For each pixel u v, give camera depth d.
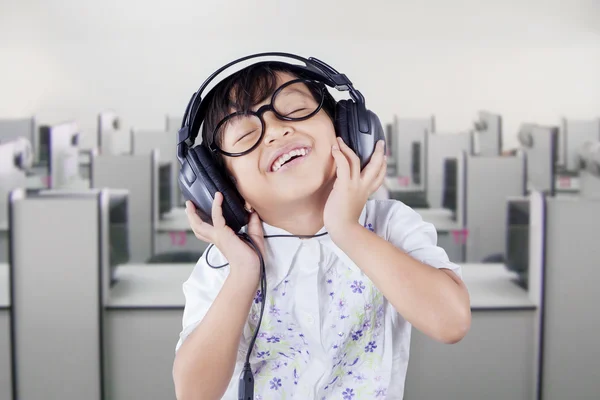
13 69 7.13
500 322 2.46
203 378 0.80
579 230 2.42
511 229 2.71
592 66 7.25
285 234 0.86
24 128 5.81
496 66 7.28
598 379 2.46
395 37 7.25
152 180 3.93
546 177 4.45
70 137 4.90
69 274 2.44
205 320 0.81
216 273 0.90
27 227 2.43
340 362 0.90
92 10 7.10
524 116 7.33
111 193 2.78
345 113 0.85
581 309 2.44
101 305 2.44
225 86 0.82
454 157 4.49
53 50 7.14
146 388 2.47
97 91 7.20
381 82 7.32
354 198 0.79
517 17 7.20
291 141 0.78
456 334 0.79
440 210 4.18
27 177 5.11
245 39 7.21
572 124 5.62
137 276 2.76
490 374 2.48
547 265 2.43
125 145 6.70
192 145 0.89
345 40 7.25
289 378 0.90
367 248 0.78
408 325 0.94
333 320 0.88
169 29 7.15
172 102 7.24
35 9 7.08
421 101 7.34
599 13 7.16
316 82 0.85
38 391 2.47
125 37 7.16
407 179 5.23
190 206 0.86
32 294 2.45
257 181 0.79
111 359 2.47
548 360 2.46
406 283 0.78
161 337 2.46
